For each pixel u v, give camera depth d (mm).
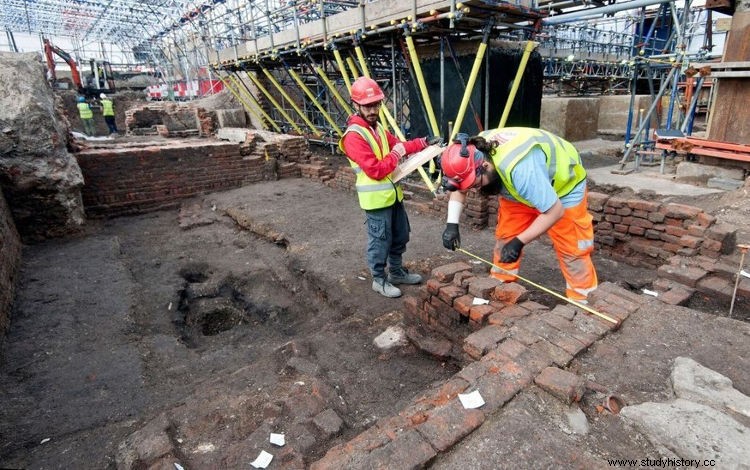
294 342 3160
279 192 8117
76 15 24453
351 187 7785
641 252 4215
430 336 3133
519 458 1576
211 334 4152
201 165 8406
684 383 1867
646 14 13211
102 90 20094
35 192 5676
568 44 15484
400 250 4098
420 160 3541
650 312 2484
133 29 26906
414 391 2635
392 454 1582
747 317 2762
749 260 3568
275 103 12312
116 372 3057
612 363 2086
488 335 2322
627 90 19297
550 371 1957
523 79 8125
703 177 7023
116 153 7512
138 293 4402
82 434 2461
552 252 4598
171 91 20297
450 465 1563
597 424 1736
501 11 6102
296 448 2102
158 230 6809
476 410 1766
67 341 3436
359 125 3428
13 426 2527
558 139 2762
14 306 3967
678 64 7762
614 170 8633
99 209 7484
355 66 9047
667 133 7863
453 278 3133
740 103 6629
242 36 13344
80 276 4652
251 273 4965
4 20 26891
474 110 7492
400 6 6621
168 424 2314
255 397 2570
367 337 3301
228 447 2184
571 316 2416
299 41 9117
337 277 4363
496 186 2740
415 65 6879
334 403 2492
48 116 5820
